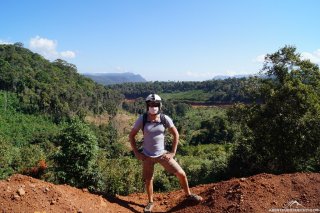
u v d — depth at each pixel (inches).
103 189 276.5
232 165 695.1
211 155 1379.2
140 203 210.1
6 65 4411.9
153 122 189.0
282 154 677.3
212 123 2576.3
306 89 666.8
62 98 3978.8
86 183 265.9
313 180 191.0
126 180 309.9
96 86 5482.3
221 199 182.7
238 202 175.2
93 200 191.8
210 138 2487.7
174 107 4480.8
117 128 3597.4
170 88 7701.8
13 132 3004.4
